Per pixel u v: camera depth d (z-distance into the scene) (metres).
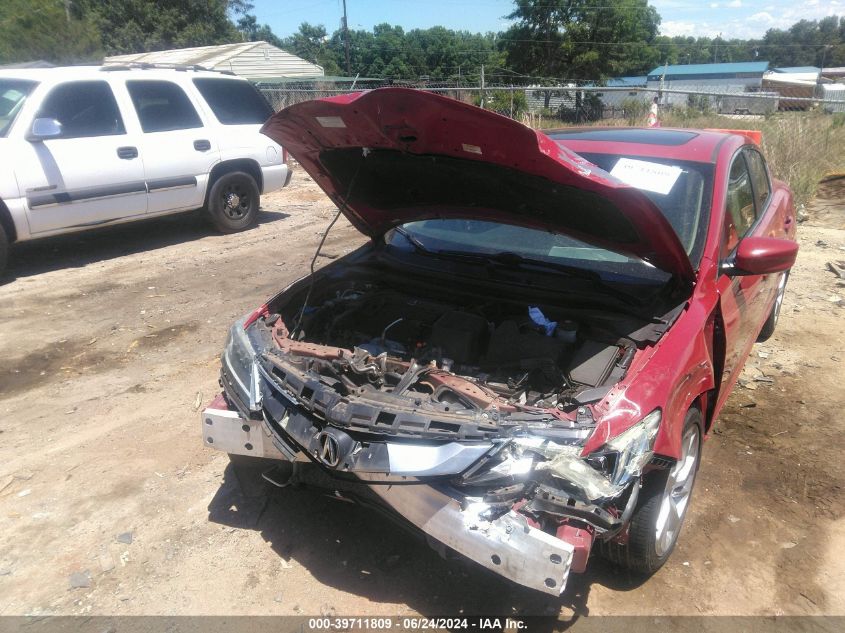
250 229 9.30
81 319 5.89
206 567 2.96
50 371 4.91
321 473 2.72
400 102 2.53
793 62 119.56
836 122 14.58
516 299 3.27
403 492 2.45
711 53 112.00
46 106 6.99
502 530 2.27
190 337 5.48
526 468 2.32
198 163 8.37
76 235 8.83
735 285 3.50
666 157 3.69
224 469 3.69
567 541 2.27
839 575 2.89
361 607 2.74
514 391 2.74
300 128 3.05
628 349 2.78
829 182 11.25
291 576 2.91
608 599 2.77
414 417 2.48
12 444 3.94
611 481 2.30
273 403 2.83
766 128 12.41
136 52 45.38
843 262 7.18
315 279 3.71
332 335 3.39
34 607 2.74
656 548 2.77
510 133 2.47
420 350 3.13
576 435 2.35
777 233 4.44
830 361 4.95
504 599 2.77
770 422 4.13
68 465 3.72
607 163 3.71
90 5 43.81
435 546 2.46
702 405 3.13
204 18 48.56
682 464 3.02
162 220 9.73
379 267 3.78
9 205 6.68
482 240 3.77
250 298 6.36
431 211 3.52
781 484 3.52
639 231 2.80
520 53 46.56
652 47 59.84
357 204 3.71
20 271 7.29
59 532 3.19
